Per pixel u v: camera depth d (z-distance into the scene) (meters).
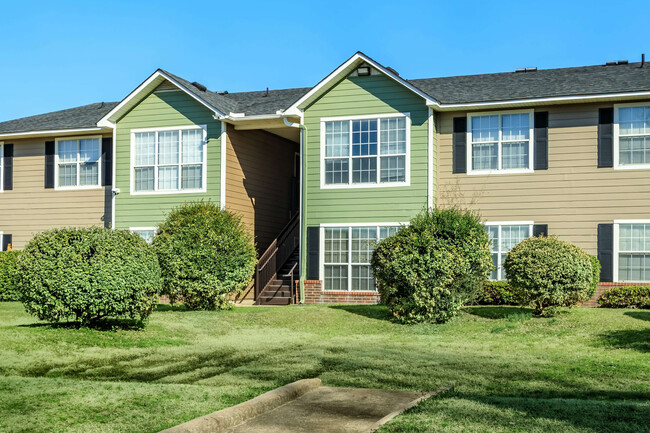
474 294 16.16
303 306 18.91
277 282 22.28
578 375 10.19
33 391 8.16
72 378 9.73
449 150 20.25
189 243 17.64
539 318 15.51
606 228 18.84
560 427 6.68
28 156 25.00
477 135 20.05
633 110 18.84
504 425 6.77
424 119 19.95
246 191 22.92
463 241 15.95
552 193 19.33
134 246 13.59
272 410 7.77
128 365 10.84
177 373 10.27
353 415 7.54
